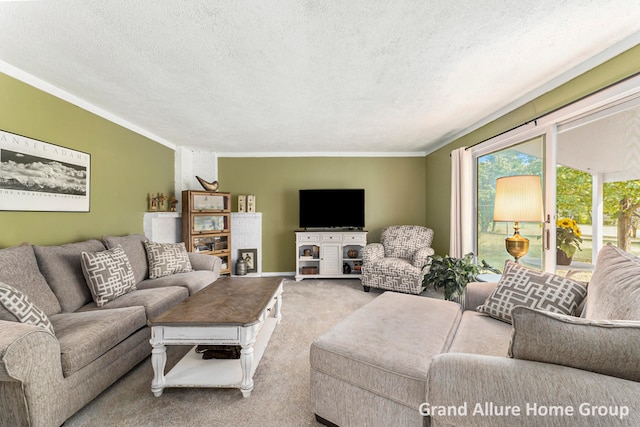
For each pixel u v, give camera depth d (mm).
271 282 2635
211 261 3424
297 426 1473
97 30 1663
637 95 1738
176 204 4422
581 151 2143
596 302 1281
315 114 3141
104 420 1508
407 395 1178
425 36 1732
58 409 1383
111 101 2744
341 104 2848
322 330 2662
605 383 786
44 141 2326
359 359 1321
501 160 3105
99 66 2086
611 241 1950
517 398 845
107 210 3043
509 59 2004
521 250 2195
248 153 5082
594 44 1819
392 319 1742
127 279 2428
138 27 1637
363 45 1826
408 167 5059
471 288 2156
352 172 5078
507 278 1897
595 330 846
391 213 5078
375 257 4051
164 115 3150
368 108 2961
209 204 4391
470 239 3490
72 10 1486
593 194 2064
